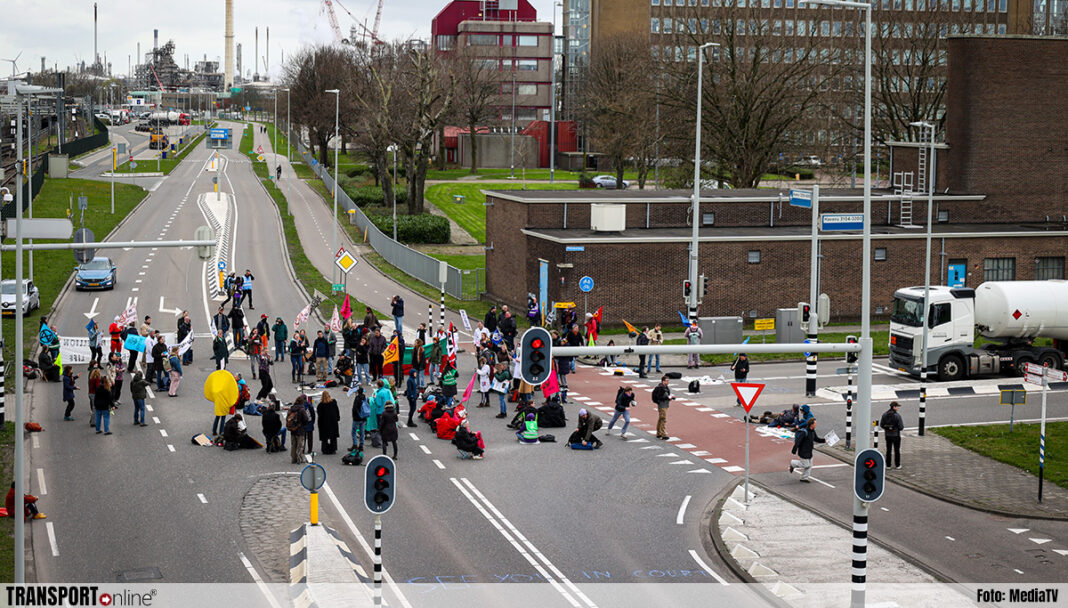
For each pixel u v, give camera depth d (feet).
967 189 203.62
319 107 429.79
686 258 177.47
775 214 196.54
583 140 474.08
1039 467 96.53
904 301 144.25
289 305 195.42
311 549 76.79
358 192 329.52
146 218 297.74
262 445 107.14
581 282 172.14
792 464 98.02
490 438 111.24
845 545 80.74
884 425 101.81
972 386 137.90
